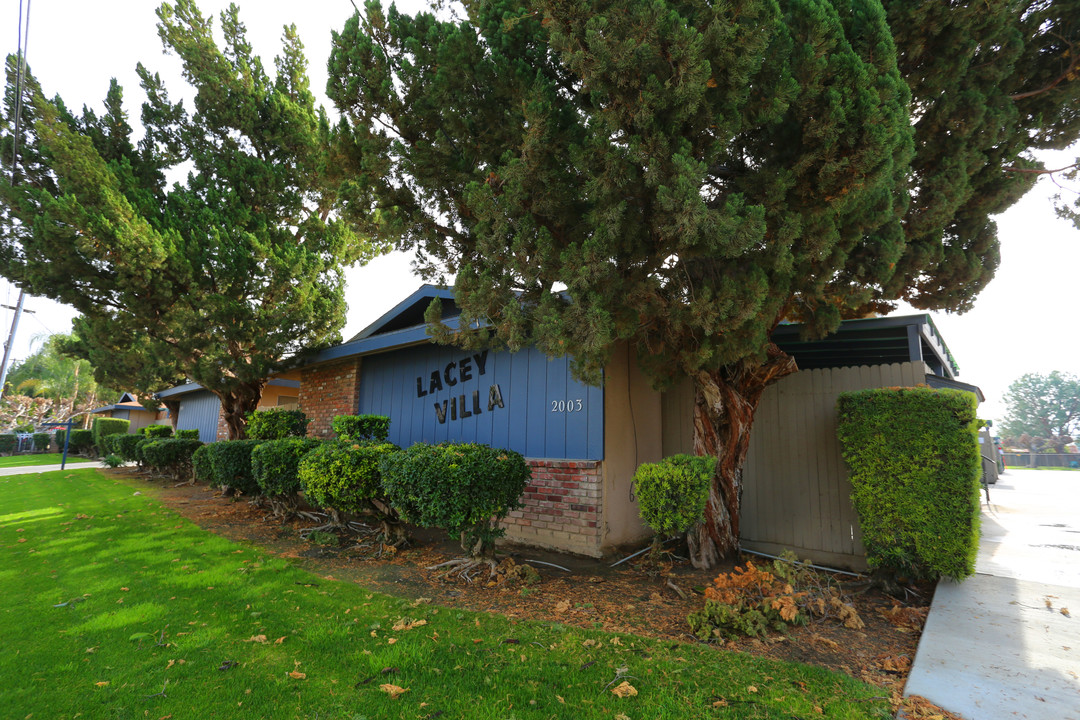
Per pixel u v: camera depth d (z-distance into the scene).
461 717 2.65
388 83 4.73
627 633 3.76
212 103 11.68
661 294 4.61
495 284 4.61
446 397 8.61
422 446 5.61
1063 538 7.25
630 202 4.17
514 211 4.22
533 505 6.80
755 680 3.03
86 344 17.86
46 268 9.56
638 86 3.59
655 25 3.29
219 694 2.86
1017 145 5.43
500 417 7.62
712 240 3.62
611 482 6.41
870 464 4.78
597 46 3.36
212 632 3.69
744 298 4.00
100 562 5.57
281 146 12.20
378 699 2.81
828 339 7.16
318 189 12.50
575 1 3.41
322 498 6.14
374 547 6.32
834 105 3.58
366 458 6.05
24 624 3.87
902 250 4.79
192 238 10.26
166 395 20.62
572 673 3.11
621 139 3.91
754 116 3.81
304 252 10.98
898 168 4.02
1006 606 4.24
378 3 4.82
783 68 3.66
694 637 3.70
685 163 3.44
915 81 5.08
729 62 3.45
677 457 4.93
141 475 15.48
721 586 4.22
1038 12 5.12
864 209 4.38
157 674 3.09
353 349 10.01
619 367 6.79
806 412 6.16
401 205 5.23
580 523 6.24
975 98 4.86
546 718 2.63
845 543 5.71
